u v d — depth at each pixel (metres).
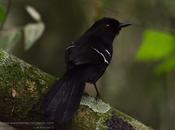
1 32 10.62
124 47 14.05
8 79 7.75
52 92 7.61
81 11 14.01
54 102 7.48
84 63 8.21
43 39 14.08
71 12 14.13
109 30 9.46
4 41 10.59
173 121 13.95
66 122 7.58
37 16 10.96
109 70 13.94
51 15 14.09
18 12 13.69
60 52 14.09
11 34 10.64
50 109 7.40
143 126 8.03
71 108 7.48
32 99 7.77
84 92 8.13
